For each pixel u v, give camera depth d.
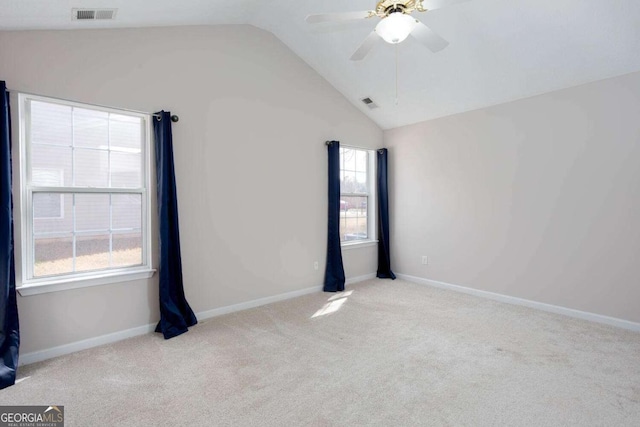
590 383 2.16
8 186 2.25
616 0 2.44
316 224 4.34
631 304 3.05
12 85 2.36
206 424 1.77
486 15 2.89
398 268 5.10
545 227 3.58
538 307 3.64
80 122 2.70
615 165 3.12
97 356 2.54
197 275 3.31
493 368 2.36
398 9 2.03
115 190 2.85
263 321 3.29
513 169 3.82
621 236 3.10
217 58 3.42
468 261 4.25
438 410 1.89
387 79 4.04
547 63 3.16
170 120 2.97
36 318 2.47
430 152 4.64
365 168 5.18
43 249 2.55
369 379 2.22
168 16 2.85
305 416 1.83
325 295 4.19
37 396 2.03
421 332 3.01
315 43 3.82
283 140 3.98
